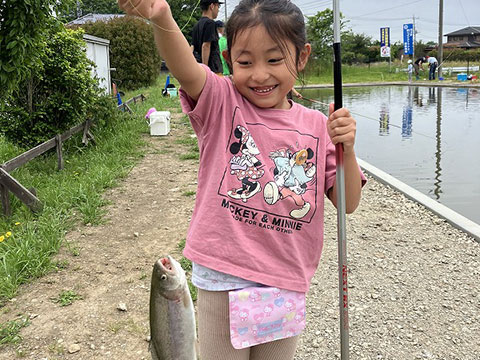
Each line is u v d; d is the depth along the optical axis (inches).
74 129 309.6
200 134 69.6
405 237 176.9
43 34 245.9
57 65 292.4
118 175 264.4
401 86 1144.2
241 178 66.2
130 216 203.6
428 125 461.7
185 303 62.3
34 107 304.5
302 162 69.6
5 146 310.5
